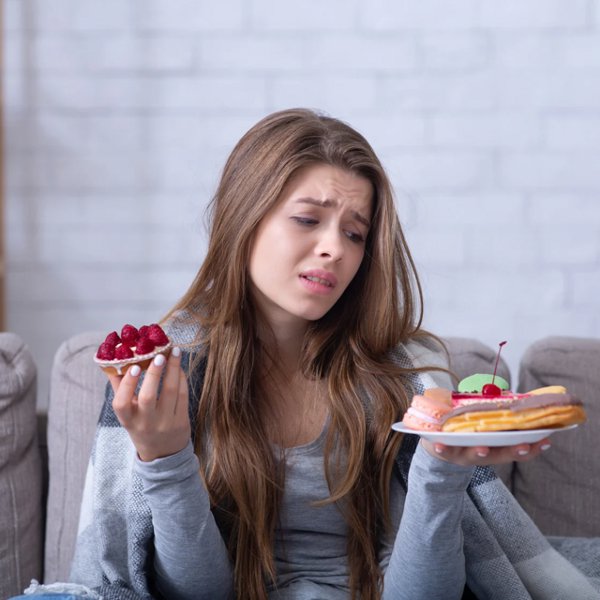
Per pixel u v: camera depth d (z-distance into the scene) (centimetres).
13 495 184
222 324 163
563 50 322
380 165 162
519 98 323
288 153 155
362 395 166
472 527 155
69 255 333
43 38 328
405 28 323
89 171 331
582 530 185
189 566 147
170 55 327
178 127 329
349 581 159
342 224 155
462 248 326
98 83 329
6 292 334
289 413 167
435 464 132
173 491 141
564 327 327
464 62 322
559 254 326
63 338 334
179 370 135
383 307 167
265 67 326
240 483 158
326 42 324
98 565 161
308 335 167
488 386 127
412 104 324
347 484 158
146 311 333
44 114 330
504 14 322
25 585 182
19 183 332
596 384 190
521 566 158
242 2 325
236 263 159
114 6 327
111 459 162
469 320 328
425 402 121
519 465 193
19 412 187
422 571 142
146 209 331
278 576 160
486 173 325
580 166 324
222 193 165
